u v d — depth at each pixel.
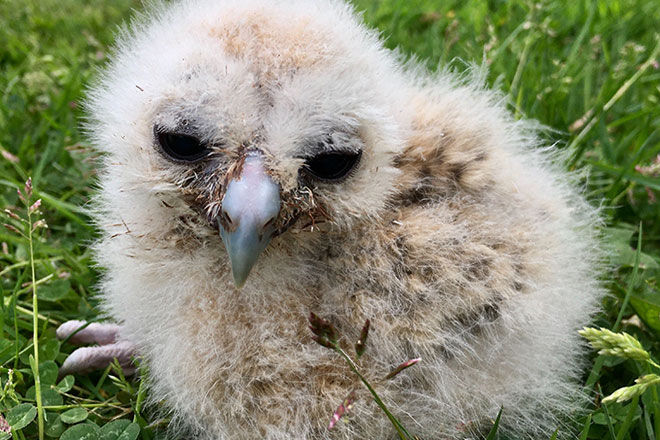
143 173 0.22
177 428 0.24
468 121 0.24
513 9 0.47
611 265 0.28
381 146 0.22
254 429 0.22
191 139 0.21
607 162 0.33
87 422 0.24
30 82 0.39
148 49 0.23
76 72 0.39
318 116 0.21
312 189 0.21
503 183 0.23
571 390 0.25
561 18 0.47
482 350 0.23
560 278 0.24
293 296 0.22
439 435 0.23
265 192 0.20
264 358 0.22
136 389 0.25
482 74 0.30
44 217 0.32
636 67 0.39
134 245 0.23
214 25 0.21
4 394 0.23
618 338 0.20
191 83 0.21
